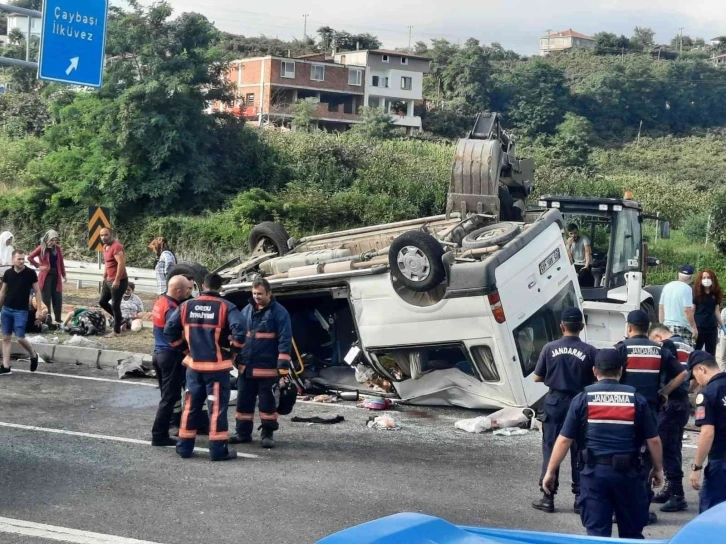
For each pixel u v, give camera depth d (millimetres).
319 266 11508
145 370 12875
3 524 6551
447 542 3557
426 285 10523
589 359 7449
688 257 31203
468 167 12672
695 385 12062
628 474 5609
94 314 15438
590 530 5684
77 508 7000
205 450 9039
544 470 7496
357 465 8617
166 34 36344
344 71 78438
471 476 8383
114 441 9172
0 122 48969
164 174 35562
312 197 34938
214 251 32750
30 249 35031
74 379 12367
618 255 13898
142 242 34219
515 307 10625
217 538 6426
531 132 81812
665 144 81312
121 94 35375
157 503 7211
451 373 11102
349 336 12234
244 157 38875
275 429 9250
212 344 8617
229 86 38125
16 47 56656
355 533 3504
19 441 8961
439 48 100500
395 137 65375
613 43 122688
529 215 13461
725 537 3057
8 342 12453
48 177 37250
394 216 34719
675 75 92812
